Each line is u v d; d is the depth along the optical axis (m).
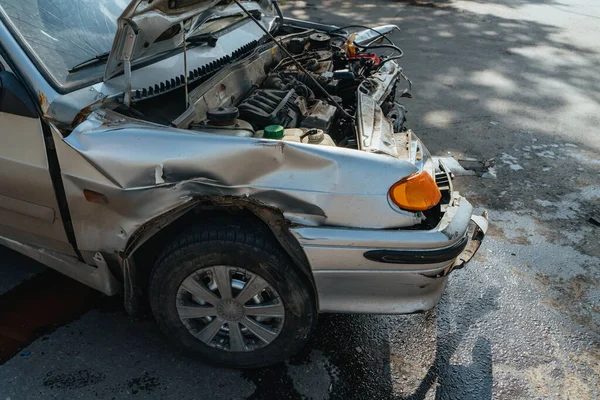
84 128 1.97
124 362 2.29
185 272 2.05
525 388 2.28
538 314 2.71
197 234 2.00
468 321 2.64
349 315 2.63
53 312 2.56
